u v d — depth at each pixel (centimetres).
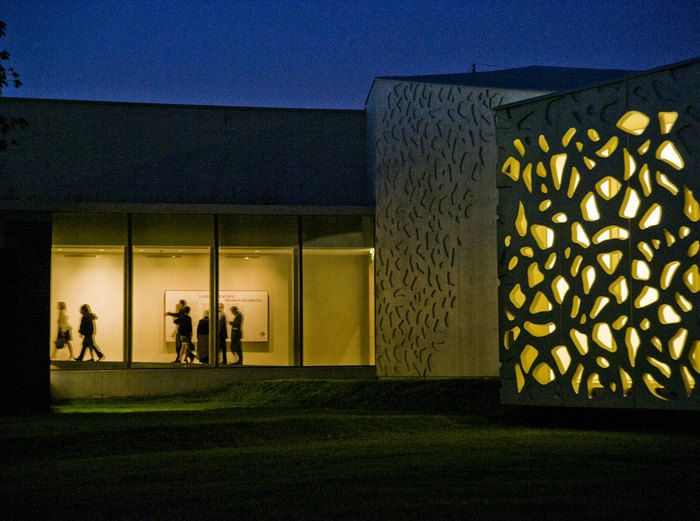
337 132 2938
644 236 1505
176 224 2606
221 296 2620
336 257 2672
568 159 1630
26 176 2753
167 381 2514
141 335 2591
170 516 766
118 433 1349
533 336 1673
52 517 776
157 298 2598
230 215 2628
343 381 2277
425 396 2077
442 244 2506
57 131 2788
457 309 2462
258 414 1802
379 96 2673
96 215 2570
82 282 2569
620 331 1533
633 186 1523
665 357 1466
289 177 2897
